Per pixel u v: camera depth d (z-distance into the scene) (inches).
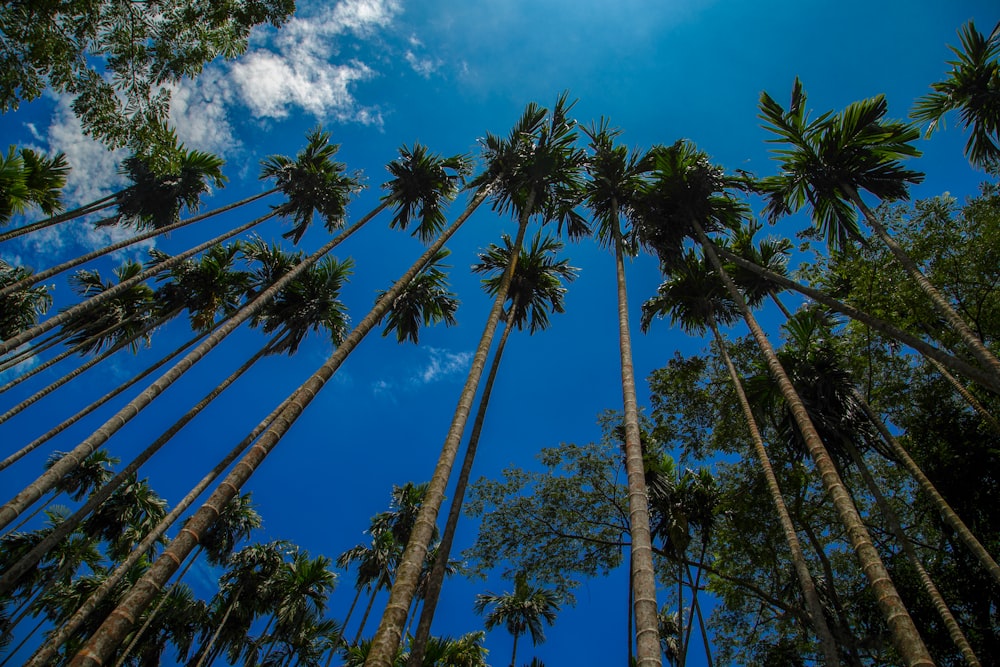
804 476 586.6
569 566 655.8
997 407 529.3
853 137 537.6
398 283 516.4
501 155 699.4
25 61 352.8
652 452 696.4
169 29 400.8
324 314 843.4
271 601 1216.2
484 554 661.9
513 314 740.0
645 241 689.0
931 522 557.9
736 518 602.5
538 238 778.8
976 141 523.5
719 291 710.5
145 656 1123.3
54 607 1103.0
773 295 695.1
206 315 823.7
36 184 665.0
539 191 700.0
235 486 285.9
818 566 606.5
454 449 364.8
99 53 381.4
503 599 1342.3
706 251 611.2
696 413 647.8
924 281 424.2
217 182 826.2
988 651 479.8
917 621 515.5
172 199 789.9
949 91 519.8
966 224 539.8
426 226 831.1
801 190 584.7
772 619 619.2
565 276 802.2
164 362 698.8
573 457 673.0
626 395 408.8
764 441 628.7
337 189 842.2
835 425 518.9
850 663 526.6
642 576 258.4
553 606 1311.5
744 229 722.2
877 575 276.5
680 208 660.7
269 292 638.5
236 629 1205.7
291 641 1222.9
